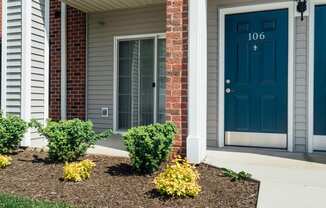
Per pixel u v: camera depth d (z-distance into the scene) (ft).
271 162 17.33
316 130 19.77
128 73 27.89
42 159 18.38
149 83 27.25
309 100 19.76
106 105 28.14
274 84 20.56
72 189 13.58
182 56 17.85
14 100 22.21
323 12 19.63
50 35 29.66
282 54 20.38
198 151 17.02
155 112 26.89
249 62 21.12
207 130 21.75
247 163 17.15
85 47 28.68
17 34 22.08
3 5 22.33
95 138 17.83
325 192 12.94
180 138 17.76
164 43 26.61
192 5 17.44
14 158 18.70
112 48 27.96
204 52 18.37
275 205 11.74
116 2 25.70
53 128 17.53
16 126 19.84
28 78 21.88
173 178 12.80
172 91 17.99
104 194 13.01
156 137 15.29
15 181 14.70
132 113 27.73
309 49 19.74
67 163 16.01
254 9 20.85
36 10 22.52
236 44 21.40
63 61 29.25
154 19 26.66
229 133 21.57
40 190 13.51
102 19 28.25
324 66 19.61
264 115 20.81
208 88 21.74
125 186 13.91
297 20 20.01
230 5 21.25
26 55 21.81
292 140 20.04
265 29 20.75
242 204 11.93
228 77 21.56
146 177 15.10
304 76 19.88
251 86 21.08
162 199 12.42
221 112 21.54
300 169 16.03
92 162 16.71
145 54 27.35
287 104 20.21
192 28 17.46
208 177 15.06
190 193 12.54
